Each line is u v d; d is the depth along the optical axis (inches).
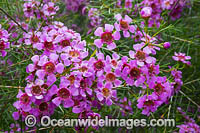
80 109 14.1
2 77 18.2
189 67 19.0
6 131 16.8
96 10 20.2
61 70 14.1
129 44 19.3
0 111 17.0
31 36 15.7
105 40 14.9
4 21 17.8
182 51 19.8
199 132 17.5
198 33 19.6
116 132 18.4
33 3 17.9
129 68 14.4
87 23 22.1
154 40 15.6
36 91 14.0
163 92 14.7
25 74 16.3
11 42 16.8
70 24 21.5
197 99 19.0
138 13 18.7
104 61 14.4
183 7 20.7
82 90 14.0
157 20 18.6
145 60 14.5
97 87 14.4
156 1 18.4
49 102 14.2
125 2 19.3
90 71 14.2
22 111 14.5
